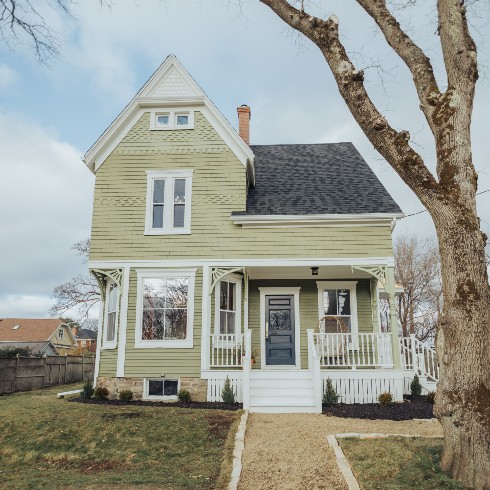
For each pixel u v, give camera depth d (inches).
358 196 586.6
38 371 779.4
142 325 539.5
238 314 588.4
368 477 247.1
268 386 499.5
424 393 542.9
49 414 406.3
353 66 280.5
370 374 512.7
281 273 609.0
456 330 239.0
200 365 525.7
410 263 1497.3
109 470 296.7
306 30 297.6
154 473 286.2
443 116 259.9
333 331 612.7
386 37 293.9
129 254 553.0
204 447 329.4
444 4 275.4
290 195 596.7
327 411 456.4
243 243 549.0
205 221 557.3
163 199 570.3
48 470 300.8
